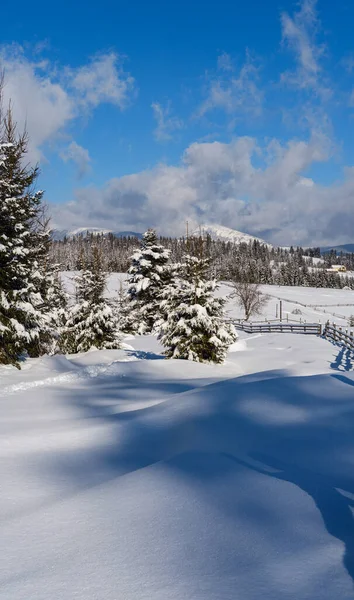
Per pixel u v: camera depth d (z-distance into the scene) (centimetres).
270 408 662
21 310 1492
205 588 244
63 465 509
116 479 438
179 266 1764
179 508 359
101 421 700
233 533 312
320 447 490
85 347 2366
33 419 734
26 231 1577
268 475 421
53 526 340
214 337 1688
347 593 236
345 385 786
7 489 433
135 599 235
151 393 996
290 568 263
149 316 3250
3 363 1433
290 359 2188
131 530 325
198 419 638
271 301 8125
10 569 278
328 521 325
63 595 242
